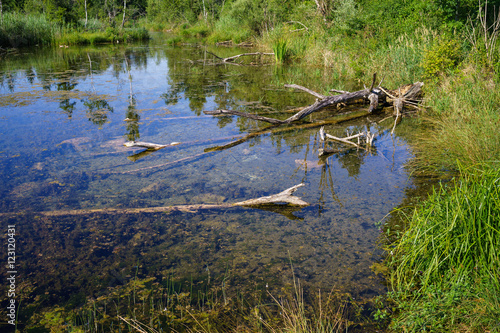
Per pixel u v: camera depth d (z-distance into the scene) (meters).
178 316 2.24
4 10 25.67
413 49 9.15
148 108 7.57
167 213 3.50
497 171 2.50
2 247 2.92
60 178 4.22
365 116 7.29
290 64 14.83
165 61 15.39
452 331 1.94
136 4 44.59
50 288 2.49
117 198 3.78
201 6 37.25
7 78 10.48
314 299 2.39
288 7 21.70
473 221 2.26
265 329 2.13
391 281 2.50
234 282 2.57
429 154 4.78
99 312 2.28
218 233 3.19
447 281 2.28
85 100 8.12
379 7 13.17
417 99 7.81
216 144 5.57
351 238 3.09
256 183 4.18
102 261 2.79
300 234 3.16
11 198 3.72
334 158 4.95
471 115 5.38
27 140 5.46
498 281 2.05
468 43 8.36
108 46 21.61
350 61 11.65
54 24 22.00
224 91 9.51
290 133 6.20
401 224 3.24
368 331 2.10
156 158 4.94
